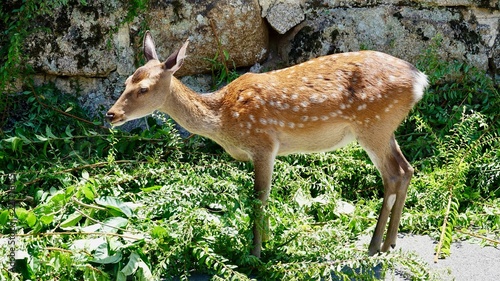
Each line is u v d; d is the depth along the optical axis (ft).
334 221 18.30
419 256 16.79
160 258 15.51
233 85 17.08
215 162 19.48
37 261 15.15
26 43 21.65
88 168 19.66
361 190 20.35
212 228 16.17
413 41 22.72
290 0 22.50
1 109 21.40
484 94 22.50
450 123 21.52
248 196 16.42
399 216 17.01
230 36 22.18
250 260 15.89
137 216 16.94
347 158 20.16
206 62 22.31
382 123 16.60
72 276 15.15
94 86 22.27
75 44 21.80
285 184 19.02
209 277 15.93
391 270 15.75
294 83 16.80
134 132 21.56
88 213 17.12
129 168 19.71
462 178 19.20
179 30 21.95
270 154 16.76
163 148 20.88
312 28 22.65
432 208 18.84
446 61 22.85
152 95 16.55
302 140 17.02
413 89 16.55
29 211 16.58
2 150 20.24
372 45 22.67
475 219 18.52
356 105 16.52
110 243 15.49
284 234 17.06
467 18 22.81
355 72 16.66
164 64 16.63
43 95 21.79
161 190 17.06
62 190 17.79
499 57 23.04
